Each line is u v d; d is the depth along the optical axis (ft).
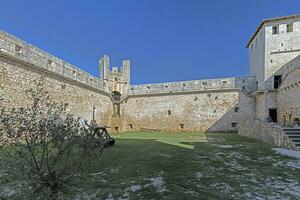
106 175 19.12
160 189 15.85
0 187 11.96
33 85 48.21
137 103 92.02
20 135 10.36
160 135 66.23
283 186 16.44
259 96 69.87
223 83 80.07
